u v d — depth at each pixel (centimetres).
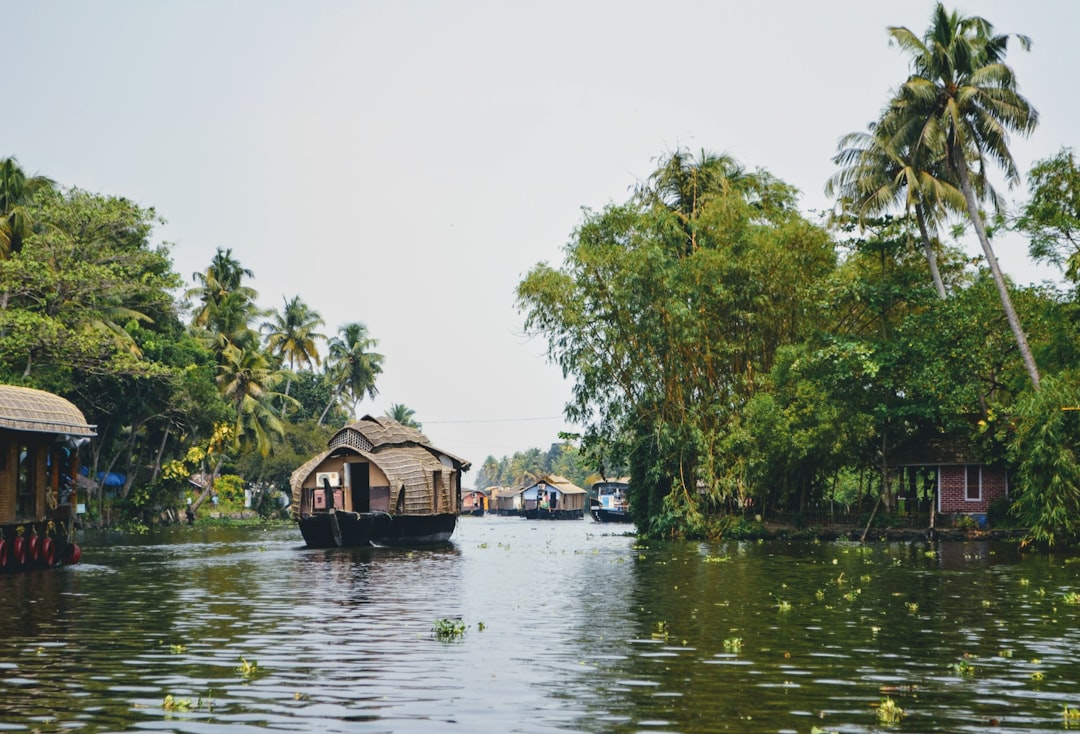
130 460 6588
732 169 5053
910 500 4891
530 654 1388
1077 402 3591
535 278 4456
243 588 2330
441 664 1310
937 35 4056
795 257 4409
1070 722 1005
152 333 5894
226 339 7531
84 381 5444
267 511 8994
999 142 3956
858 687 1166
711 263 4375
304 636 1557
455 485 4884
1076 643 1478
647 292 4366
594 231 4619
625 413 4644
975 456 4534
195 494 8125
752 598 2077
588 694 1128
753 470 4375
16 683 1180
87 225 4712
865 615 1794
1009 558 3200
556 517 12344
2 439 2659
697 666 1297
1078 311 4097
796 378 4341
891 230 4400
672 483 4688
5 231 4556
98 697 1106
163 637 1541
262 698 1105
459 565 3088
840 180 4309
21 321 4159
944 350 4172
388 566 3048
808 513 4703
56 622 1714
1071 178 4012
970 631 1598
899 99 4162
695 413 4581
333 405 10919
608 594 2172
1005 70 3928
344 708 1059
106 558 3394
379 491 4231
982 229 3972
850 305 4509
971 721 1010
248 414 7631
